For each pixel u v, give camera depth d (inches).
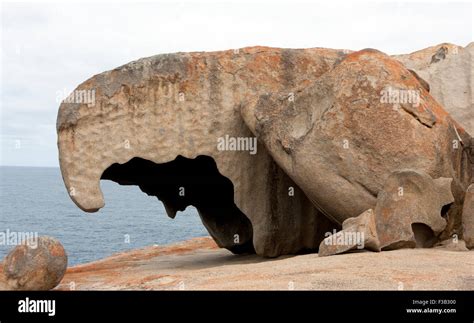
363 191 564.7
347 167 566.6
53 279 468.8
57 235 1692.9
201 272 482.9
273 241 657.6
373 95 564.7
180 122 637.3
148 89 631.8
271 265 474.9
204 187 786.8
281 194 656.4
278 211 655.1
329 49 666.8
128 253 855.1
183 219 2522.1
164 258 770.2
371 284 401.1
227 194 783.1
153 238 1665.8
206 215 799.7
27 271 459.8
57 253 470.0
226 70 644.1
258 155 649.6
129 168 750.5
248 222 779.4
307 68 653.9
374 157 561.3
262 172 650.8
